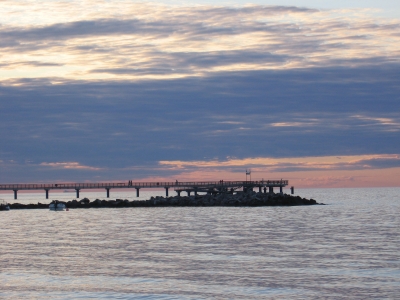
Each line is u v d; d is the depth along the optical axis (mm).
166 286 41625
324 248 57969
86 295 39469
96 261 51750
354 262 49531
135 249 59125
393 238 66125
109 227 84750
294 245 60500
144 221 95562
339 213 111812
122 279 44000
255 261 50625
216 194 154500
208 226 83875
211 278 43875
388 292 39438
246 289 40500
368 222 89188
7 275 45781
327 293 39312
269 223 88062
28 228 84188
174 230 78375
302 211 118375
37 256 54812
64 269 48031
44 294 39844
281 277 43938
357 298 38094
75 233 76000
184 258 52750
